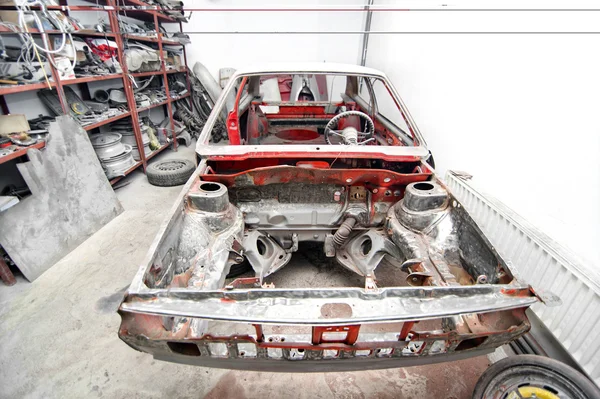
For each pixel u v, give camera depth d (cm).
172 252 133
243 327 183
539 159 167
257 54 606
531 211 174
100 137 329
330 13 583
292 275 223
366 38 556
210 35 570
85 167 266
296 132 280
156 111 522
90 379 151
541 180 166
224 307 94
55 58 245
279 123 317
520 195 182
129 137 378
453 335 101
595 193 136
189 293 96
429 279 134
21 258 207
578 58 144
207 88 514
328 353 111
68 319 183
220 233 157
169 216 132
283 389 150
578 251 145
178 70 498
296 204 198
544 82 163
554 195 158
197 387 150
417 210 163
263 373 158
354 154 175
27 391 146
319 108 322
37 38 246
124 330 96
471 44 228
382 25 467
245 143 265
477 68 221
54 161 237
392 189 193
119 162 333
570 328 139
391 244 179
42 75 240
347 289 99
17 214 208
